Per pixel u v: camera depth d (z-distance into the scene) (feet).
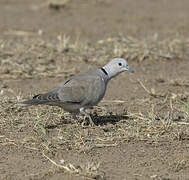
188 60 120.06
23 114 82.12
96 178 61.21
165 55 120.06
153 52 121.19
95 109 86.43
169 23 155.94
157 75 108.88
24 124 78.02
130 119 81.30
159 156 68.13
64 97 74.18
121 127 77.36
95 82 76.59
